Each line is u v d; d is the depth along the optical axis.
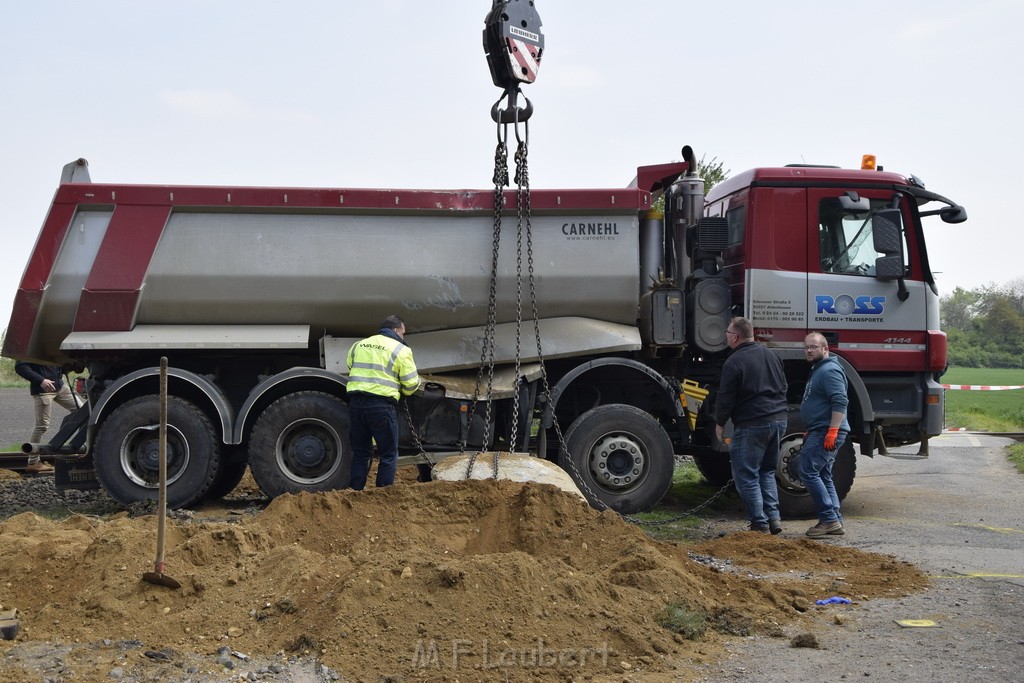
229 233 9.04
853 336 9.51
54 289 8.95
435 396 9.08
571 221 9.29
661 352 9.82
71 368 9.83
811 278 9.46
